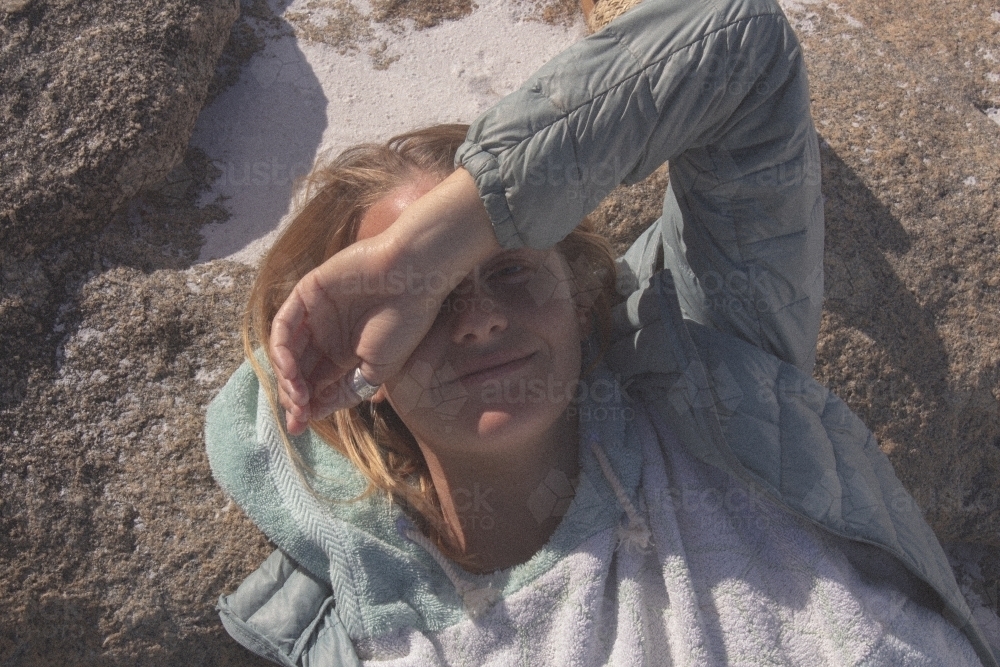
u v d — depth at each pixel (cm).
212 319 177
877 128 197
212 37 197
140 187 185
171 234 188
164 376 172
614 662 131
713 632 133
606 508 138
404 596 143
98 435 166
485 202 120
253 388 159
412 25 219
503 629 136
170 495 163
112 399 169
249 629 149
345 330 121
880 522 139
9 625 152
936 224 189
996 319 186
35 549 156
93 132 179
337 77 211
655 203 189
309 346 122
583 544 136
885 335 181
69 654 155
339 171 142
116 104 180
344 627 145
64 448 163
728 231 139
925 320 183
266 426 154
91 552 158
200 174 196
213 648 159
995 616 187
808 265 141
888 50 211
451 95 211
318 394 125
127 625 156
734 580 135
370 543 144
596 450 142
